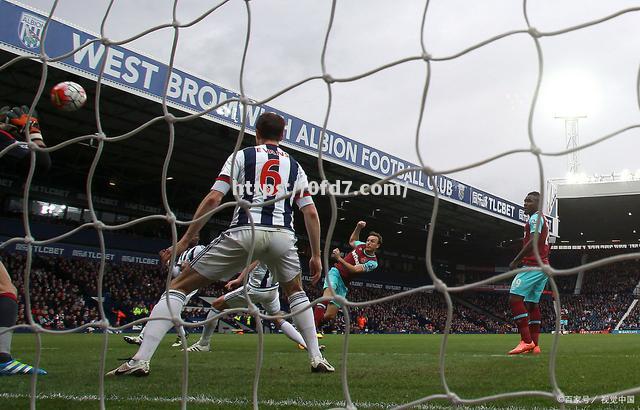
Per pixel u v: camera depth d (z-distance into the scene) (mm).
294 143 16750
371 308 32719
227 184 3270
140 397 2531
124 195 26578
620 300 37844
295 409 2225
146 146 20156
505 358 4922
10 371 3355
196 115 2309
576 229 37969
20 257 22062
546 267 1591
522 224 28484
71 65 11633
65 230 23891
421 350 6973
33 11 11078
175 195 27141
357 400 2443
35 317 18922
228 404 2346
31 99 15844
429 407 2268
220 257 3301
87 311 20922
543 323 35906
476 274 44562
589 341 10570
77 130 18578
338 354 5957
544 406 2248
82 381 3078
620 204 32031
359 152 18984
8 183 22719
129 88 12664
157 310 3303
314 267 3549
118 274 24859
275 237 3326
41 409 2254
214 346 7613
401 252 40562
